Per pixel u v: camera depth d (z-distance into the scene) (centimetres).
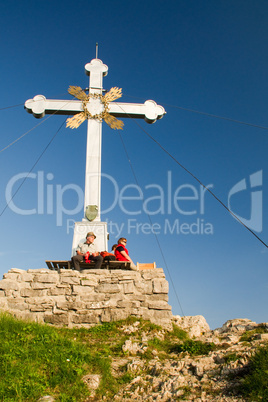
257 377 722
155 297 1121
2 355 802
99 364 838
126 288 1130
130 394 758
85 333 1037
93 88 1612
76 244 1396
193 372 800
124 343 961
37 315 1077
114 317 1082
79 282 1134
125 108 1598
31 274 1136
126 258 1260
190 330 1091
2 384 722
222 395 716
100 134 1548
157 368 823
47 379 766
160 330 1057
